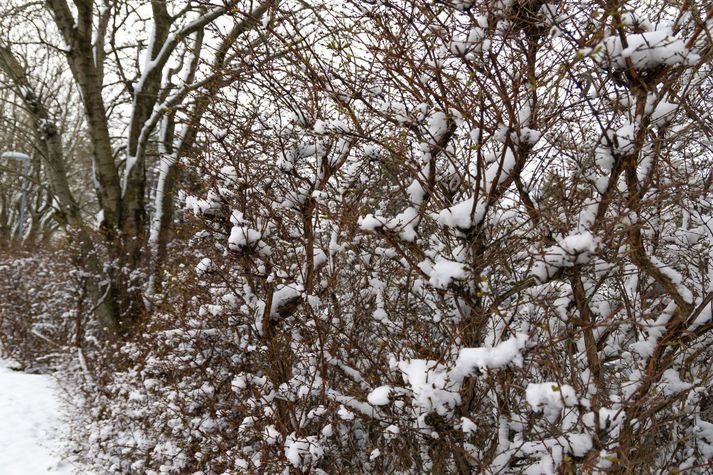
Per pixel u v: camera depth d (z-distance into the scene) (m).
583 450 2.18
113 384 5.86
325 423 3.39
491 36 2.33
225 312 3.97
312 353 3.46
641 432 2.72
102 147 8.55
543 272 2.29
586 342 2.85
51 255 10.89
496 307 2.38
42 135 9.38
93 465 5.39
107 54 9.05
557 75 2.38
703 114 2.84
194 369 4.47
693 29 2.56
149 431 4.81
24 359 10.07
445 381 2.34
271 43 3.15
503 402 2.70
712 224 3.20
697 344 3.16
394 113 2.93
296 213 3.63
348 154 3.32
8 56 9.20
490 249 2.71
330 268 3.55
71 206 9.19
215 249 3.98
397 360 2.95
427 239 3.27
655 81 2.36
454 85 2.62
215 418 4.14
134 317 7.82
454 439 2.69
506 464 2.60
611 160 2.46
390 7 2.46
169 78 8.04
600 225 2.46
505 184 2.57
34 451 6.02
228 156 3.56
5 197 23.31
